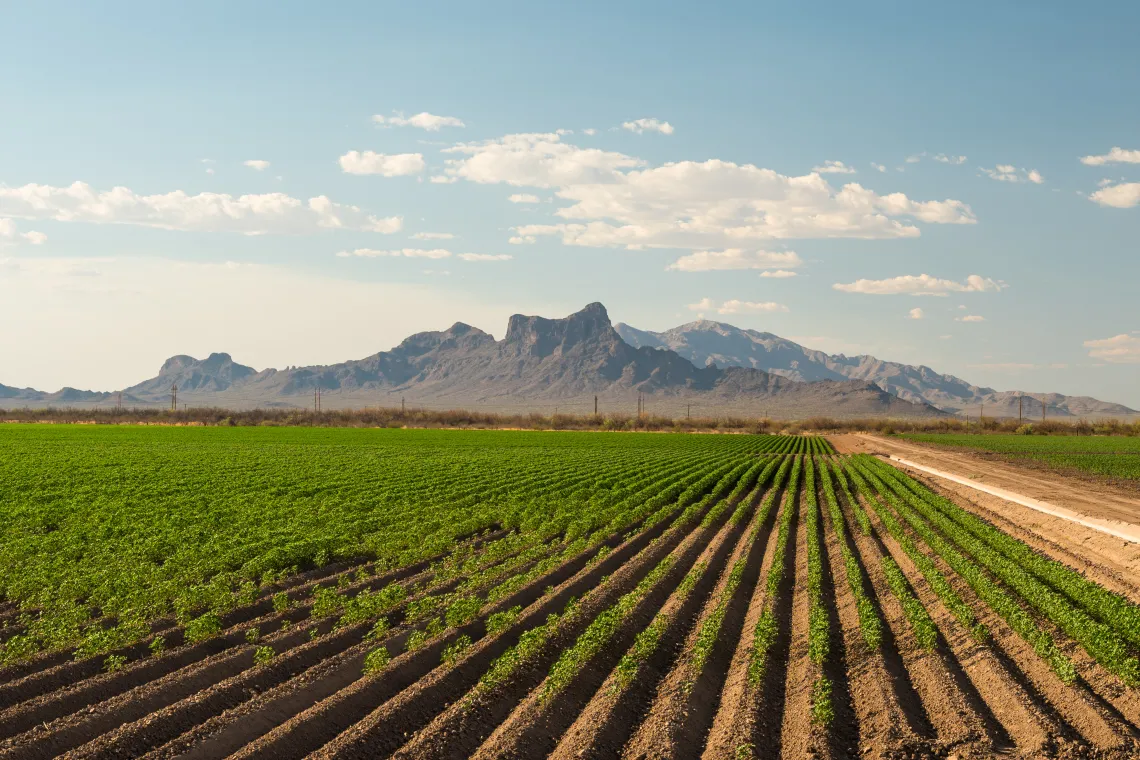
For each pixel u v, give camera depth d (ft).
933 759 43.83
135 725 47.09
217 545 100.37
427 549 99.60
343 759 43.88
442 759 44.06
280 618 72.90
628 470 221.05
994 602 70.23
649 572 90.17
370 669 56.49
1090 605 72.08
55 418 633.61
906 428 646.33
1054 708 50.31
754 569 96.78
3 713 49.26
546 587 84.53
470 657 59.72
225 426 554.05
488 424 643.86
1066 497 163.43
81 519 122.42
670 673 59.11
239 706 49.98
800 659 61.41
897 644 64.59
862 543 113.50
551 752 46.09
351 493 159.94
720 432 631.15
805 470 245.04
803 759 44.16
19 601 77.51
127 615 68.28
